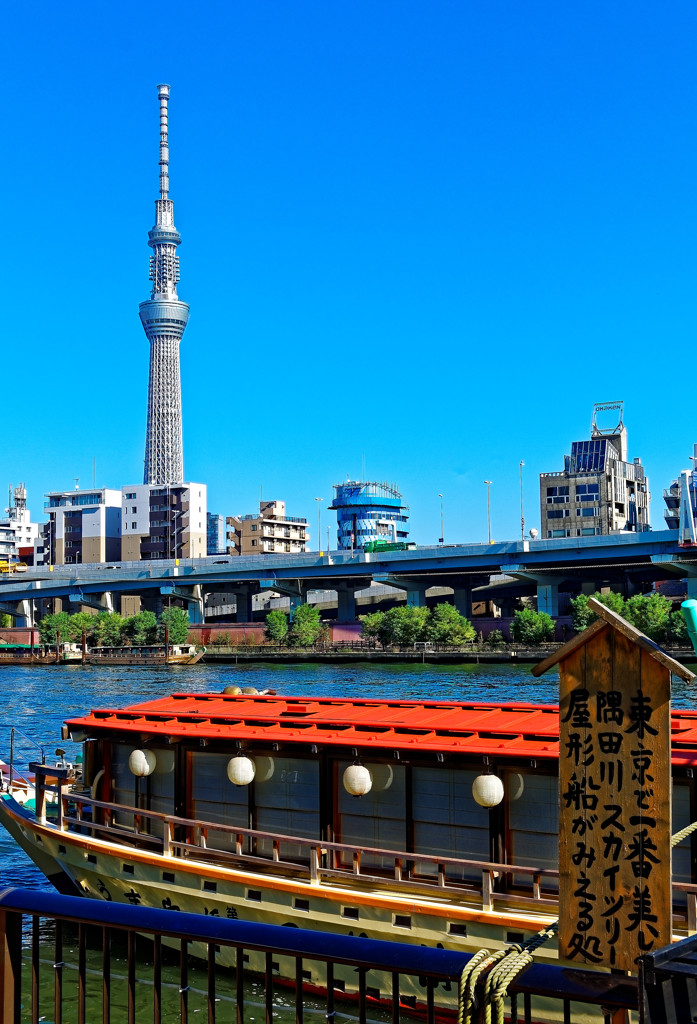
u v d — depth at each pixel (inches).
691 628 418.3
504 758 615.5
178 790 749.3
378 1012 642.8
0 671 4913.9
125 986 712.4
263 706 835.4
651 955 170.6
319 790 687.7
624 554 4471.0
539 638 4547.2
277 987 689.0
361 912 631.2
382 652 4810.5
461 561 4916.3
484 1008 180.7
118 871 749.9
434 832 645.9
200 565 5994.1
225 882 687.1
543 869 579.2
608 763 215.3
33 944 237.1
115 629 5836.6
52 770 826.2
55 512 7829.7
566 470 6122.1
